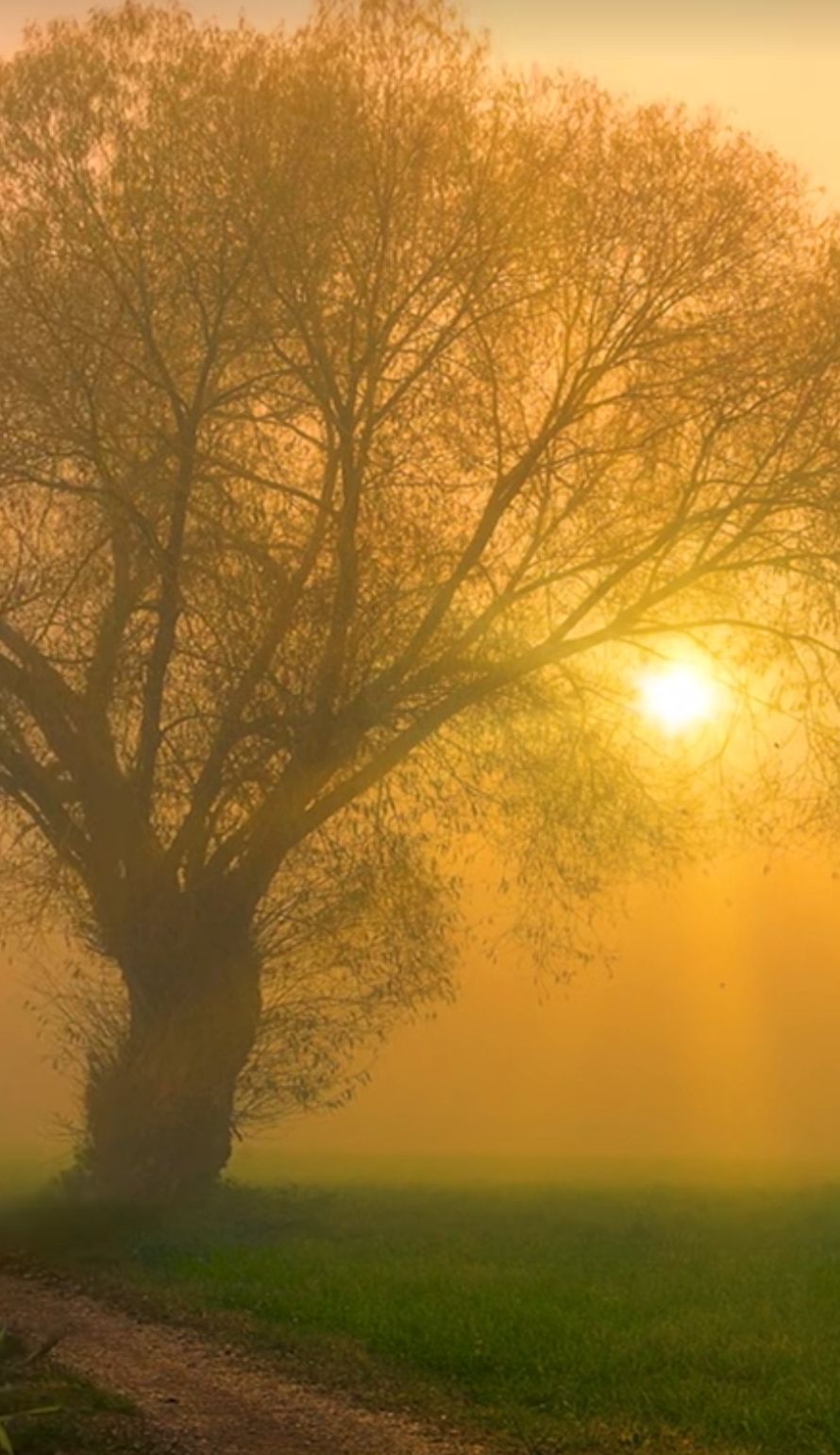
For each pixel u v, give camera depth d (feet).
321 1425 60.08
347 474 110.01
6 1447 52.49
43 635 112.68
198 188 109.81
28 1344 71.56
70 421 109.50
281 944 114.83
